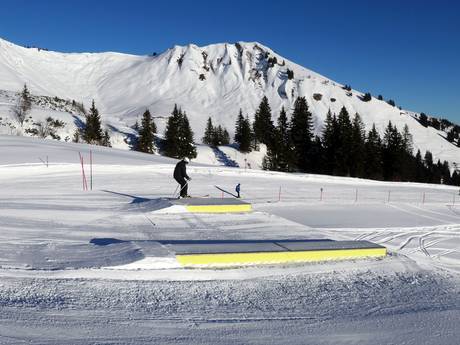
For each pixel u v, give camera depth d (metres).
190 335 5.39
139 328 5.52
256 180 30.73
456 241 14.45
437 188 38.53
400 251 12.46
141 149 66.06
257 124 75.94
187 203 15.98
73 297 6.53
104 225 13.03
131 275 7.75
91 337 5.11
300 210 19.45
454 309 6.97
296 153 69.31
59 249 9.38
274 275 8.61
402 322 6.22
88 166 29.36
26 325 5.35
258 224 14.30
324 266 9.38
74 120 81.81
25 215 13.90
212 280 8.02
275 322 6.06
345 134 64.44
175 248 9.12
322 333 5.67
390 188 34.59
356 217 18.28
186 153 65.69
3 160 28.73
